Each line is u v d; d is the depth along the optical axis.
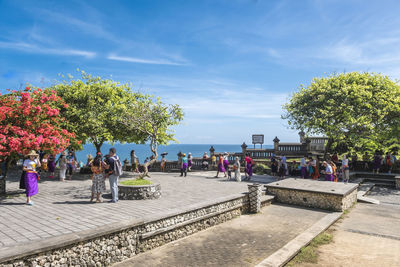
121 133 19.61
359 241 7.52
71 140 14.48
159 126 12.45
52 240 4.84
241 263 5.80
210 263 5.80
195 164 26.20
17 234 5.45
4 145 9.40
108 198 9.70
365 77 20.42
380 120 18.73
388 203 13.43
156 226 6.85
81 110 17.08
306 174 19.08
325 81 21.73
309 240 7.19
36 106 10.20
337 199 11.17
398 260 6.09
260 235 7.87
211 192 11.52
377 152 22.23
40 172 17.41
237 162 16.25
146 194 9.57
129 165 26.19
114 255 5.79
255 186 10.72
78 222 6.40
